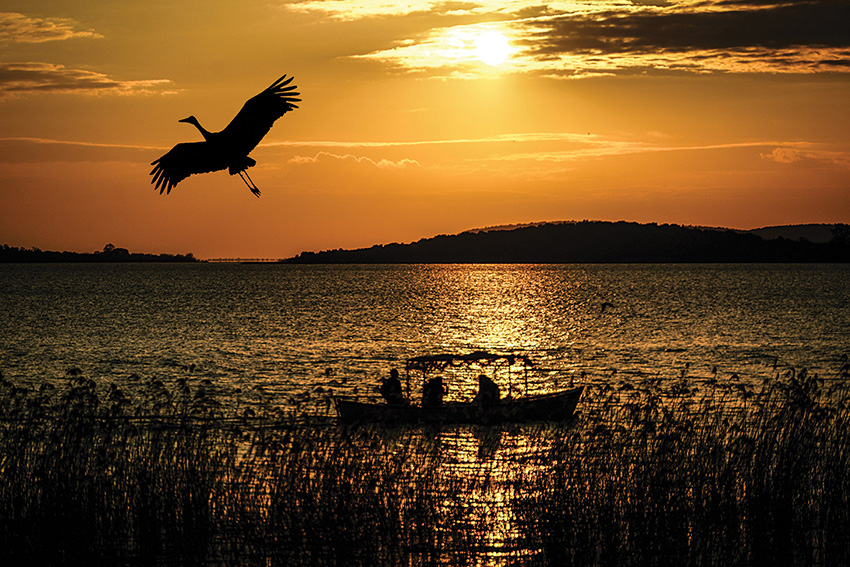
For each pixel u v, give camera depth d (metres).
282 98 10.26
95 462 18.95
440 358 33.28
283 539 17.08
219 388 44.69
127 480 18.30
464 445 23.88
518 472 19.73
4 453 19.25
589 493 18.11
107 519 17.50
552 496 18.12
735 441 19.56
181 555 17.23
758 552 17.42
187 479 18.31
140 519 17.44
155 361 60.44
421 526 17.30
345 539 17.05
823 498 18.25
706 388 40.81
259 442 19.41
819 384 34.81
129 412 25.11
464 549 16.89
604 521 17.39
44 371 54.75
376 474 18.69
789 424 20.06
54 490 17.75
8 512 17.44
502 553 16.84
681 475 18.50
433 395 31.72
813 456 19.06
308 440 19.53
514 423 26.42
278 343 74.38
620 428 20.42
